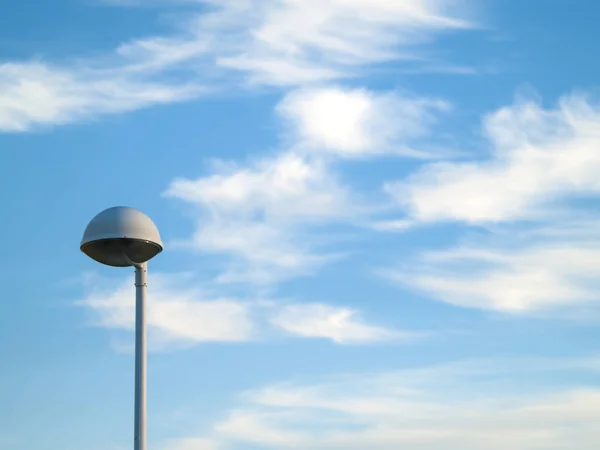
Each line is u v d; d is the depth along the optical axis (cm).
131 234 2094
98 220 2108
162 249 2136
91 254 2114
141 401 2038
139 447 2012
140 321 2092
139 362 2059
